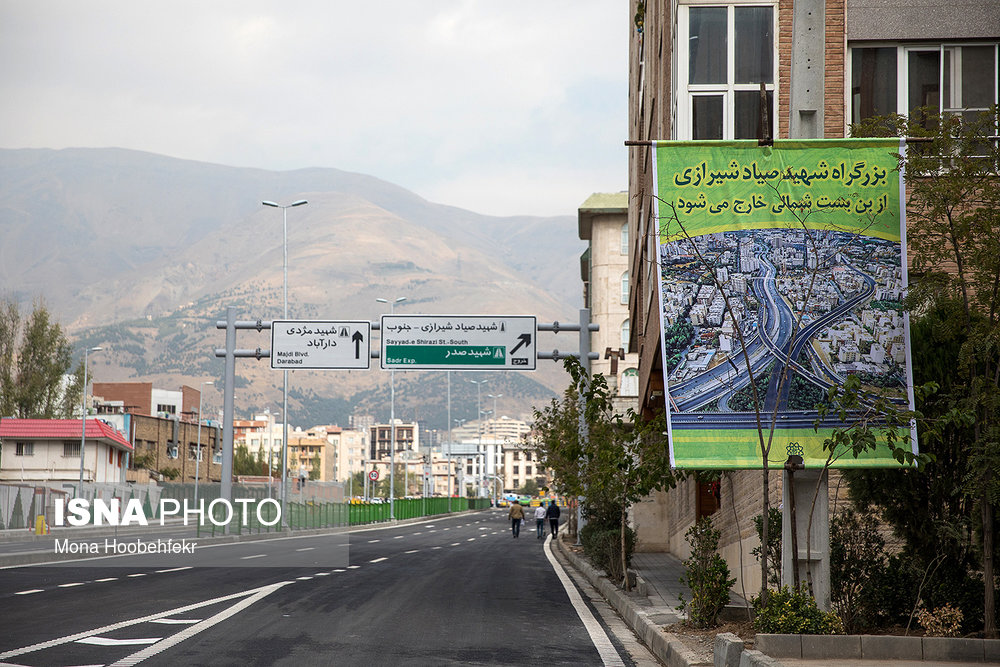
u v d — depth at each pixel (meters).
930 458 10.77
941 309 12.04
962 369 11.16
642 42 28.02
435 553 33.97
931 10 17.09
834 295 12.35
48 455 79.44
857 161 12.68
